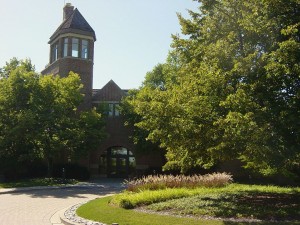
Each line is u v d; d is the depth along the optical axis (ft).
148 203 49.26
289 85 40.75
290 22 40.81
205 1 50.21
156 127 46.09
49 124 109.09
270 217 37.65
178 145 46.78
